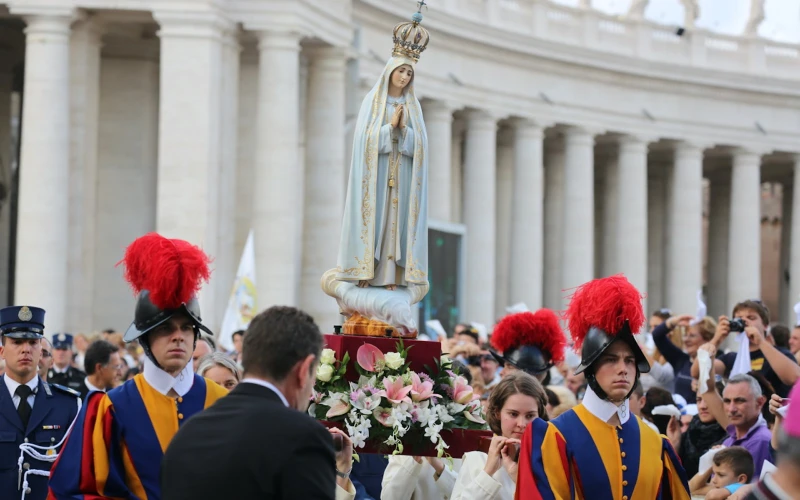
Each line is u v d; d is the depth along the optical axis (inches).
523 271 3043.8
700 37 3489.2
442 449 520.4
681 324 928.3
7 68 2377.0
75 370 999.6
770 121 3577.8
